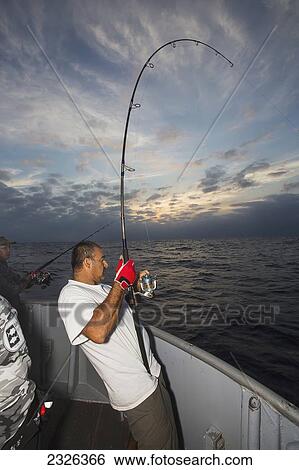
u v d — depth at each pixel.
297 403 3.58
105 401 2.11
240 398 1.40
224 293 9.10
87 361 2.30
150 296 1.68
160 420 1.38
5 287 2.26
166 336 1.86
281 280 11.55
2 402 1.08
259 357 4.65
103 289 1.54
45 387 2.23
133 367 1.39
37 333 2.36
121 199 1.89
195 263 18.48
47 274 2.65
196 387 1.64
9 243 2.38
